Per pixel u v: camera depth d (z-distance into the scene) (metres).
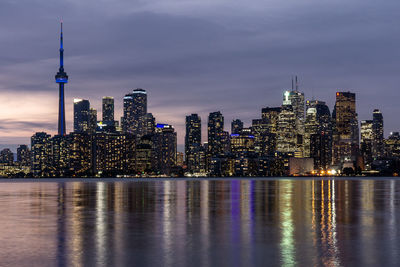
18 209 75.88
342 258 34.25
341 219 59.91
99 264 32.28
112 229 50.00
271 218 61.22
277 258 34.31
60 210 73.88
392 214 66.81
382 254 35.72
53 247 38.75
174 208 77.81
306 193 136.75
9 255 35.31
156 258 34.38
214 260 33.69
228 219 60.00
